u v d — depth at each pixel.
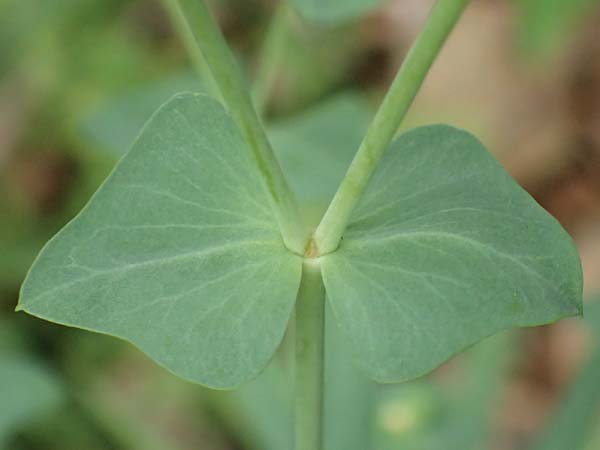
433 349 0.06
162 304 0.06
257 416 0.10
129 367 0.13
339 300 0.06
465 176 0.07
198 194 0.06
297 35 0.14
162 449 0.12
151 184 0.06
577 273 0.06
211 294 0.06
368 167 0.06
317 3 0.08
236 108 0.06
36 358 0.12
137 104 0.11
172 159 0.06
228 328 0.06
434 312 0.06
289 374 0.10
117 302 0.06
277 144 0.10
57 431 0.12
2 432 0.10
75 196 0.14
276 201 0.06
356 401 0.10
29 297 0.06
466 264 0.06
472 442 0.10
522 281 0.06
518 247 0.06
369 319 0.06
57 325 0.13
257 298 0.06
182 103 0.06
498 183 0.06
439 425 0.10
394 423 0.10
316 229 0.06
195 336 0.06
